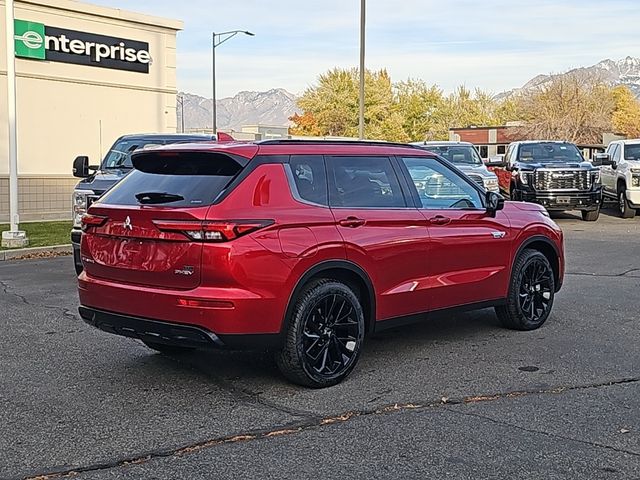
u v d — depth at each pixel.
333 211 6.09
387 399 5.65
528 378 6.16
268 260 5.55
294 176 5.99
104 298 5.99
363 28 24.84
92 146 23.83
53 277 11.81
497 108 97.88
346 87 68.62
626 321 8.27
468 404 5.52
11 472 4.35
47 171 22.72
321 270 5.89
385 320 6.48
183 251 5.48
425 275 6.75
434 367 6.51
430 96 85.12
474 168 18.14
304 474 4.30
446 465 4.41
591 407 5.42
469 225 7.16
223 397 5.72
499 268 7.48
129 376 6.29
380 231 6.36
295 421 5.18
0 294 10.23
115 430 5.02
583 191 20.17
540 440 4.79
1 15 21.28
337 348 6.07
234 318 5.43
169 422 5.17
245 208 5.59
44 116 22.58
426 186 6.98
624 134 76.44
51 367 6.56
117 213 5.86
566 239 16.48
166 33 25.64
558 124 68.94
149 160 6.27
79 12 23.03
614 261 13.00
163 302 5.57
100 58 23.78
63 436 4.91
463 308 7.20
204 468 4.39
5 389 5.93
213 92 41.16
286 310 5.67
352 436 4.89
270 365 6.61
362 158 6.54
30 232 17.67
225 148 5.84
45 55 22.36
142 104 25.14
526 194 20.27
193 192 5.73
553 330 7.89
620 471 4.32
